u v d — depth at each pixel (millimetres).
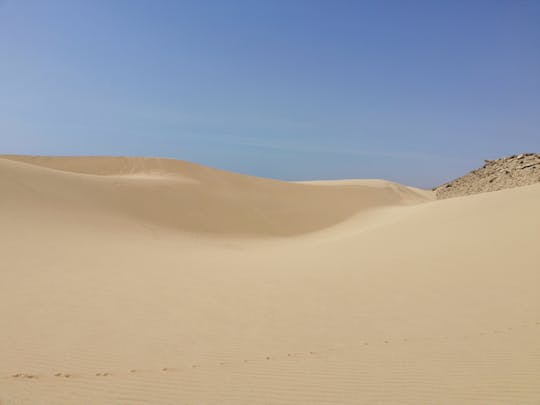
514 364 5059
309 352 5773
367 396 4383
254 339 6391
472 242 13141
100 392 4543
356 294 9039
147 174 43438
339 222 35375
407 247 14305
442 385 4586
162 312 7965
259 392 4531
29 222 18969
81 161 50531
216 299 8953
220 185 39844
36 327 7008
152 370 5184
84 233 19234
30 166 28578
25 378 4938
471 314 7234
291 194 41406
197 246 21406
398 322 7023
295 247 21031
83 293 9422
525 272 9539
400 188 63875
